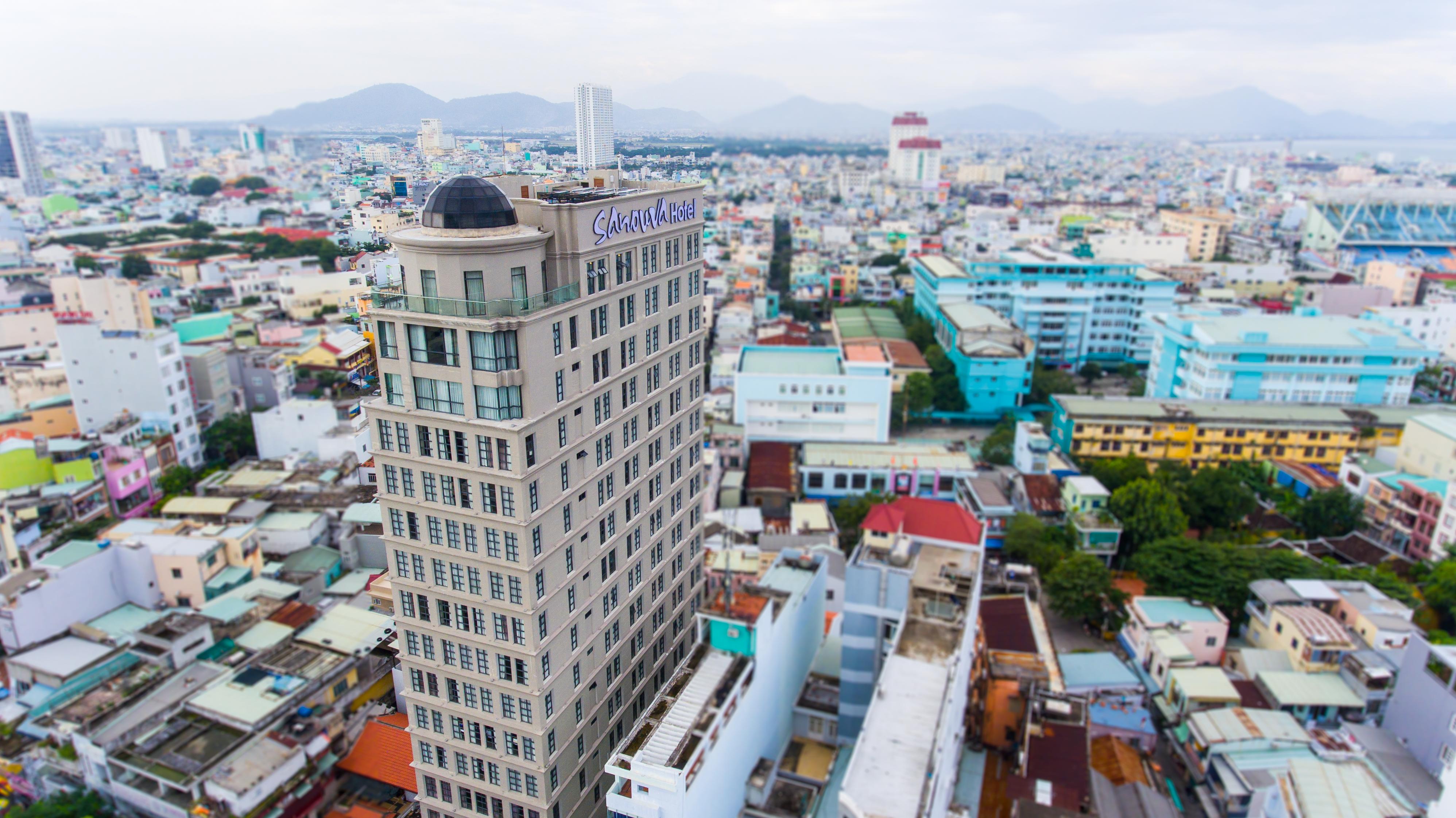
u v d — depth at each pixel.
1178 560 101.75
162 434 133.38
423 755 56.88
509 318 44.75
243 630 87.06
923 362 182.12
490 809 55.62
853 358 164.25
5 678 84.62
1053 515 122.56
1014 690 79.38
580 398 51.56
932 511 84.88
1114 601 99.88
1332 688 81.69
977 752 79.31
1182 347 167.25
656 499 64.88
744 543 111.31
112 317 184.62
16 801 72.44
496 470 46.69
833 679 80.81
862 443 148.50
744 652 62.03
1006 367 175.50
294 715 75.06
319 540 109.38
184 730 72.06
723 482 133.00
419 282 46.56
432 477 49.19
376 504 55.62
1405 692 75.25
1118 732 80.12
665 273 61.66
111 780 68.69
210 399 156.88
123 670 81.81
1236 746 74.31
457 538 49.66
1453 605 94.00
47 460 118.88
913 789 56.56
